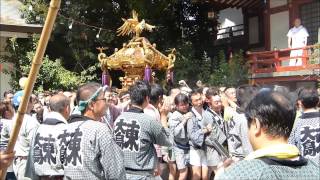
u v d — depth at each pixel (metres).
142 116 4.25
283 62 15.41
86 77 14.21
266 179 1.76
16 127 2.44
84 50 14.62
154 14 15.38
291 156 1.84
